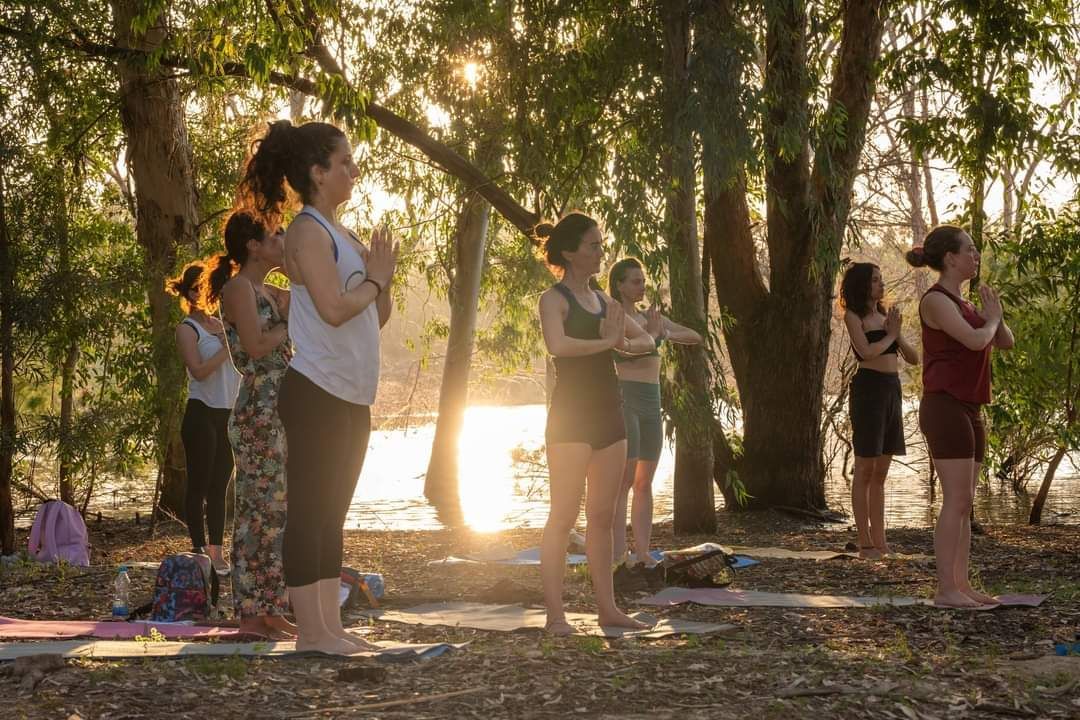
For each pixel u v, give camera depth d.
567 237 4.68
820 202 10.19
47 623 4.83
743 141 8.27
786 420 11.10
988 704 3.42
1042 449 13.14
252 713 3.28
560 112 9.32
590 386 4.67
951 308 5.21
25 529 10.22
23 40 8.50
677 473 9.70
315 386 3.92
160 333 9.79
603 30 9.23
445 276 17.12
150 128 10.74
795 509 10.88
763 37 9.29
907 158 13.70
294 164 3.96
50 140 9.77
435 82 10.25
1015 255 10.16
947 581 5.32
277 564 4.55
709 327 10.42
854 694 3.54
